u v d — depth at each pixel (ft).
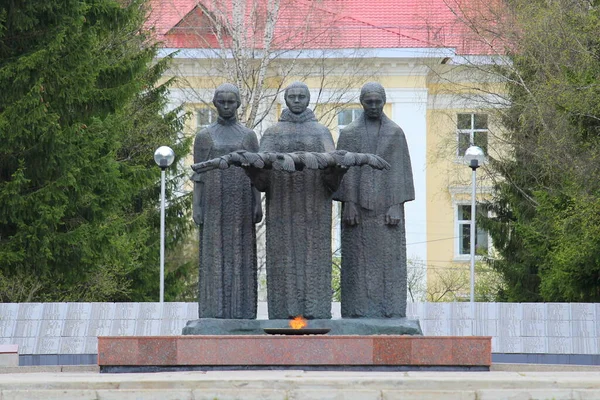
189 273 168.66
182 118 167.32
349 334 73.72
